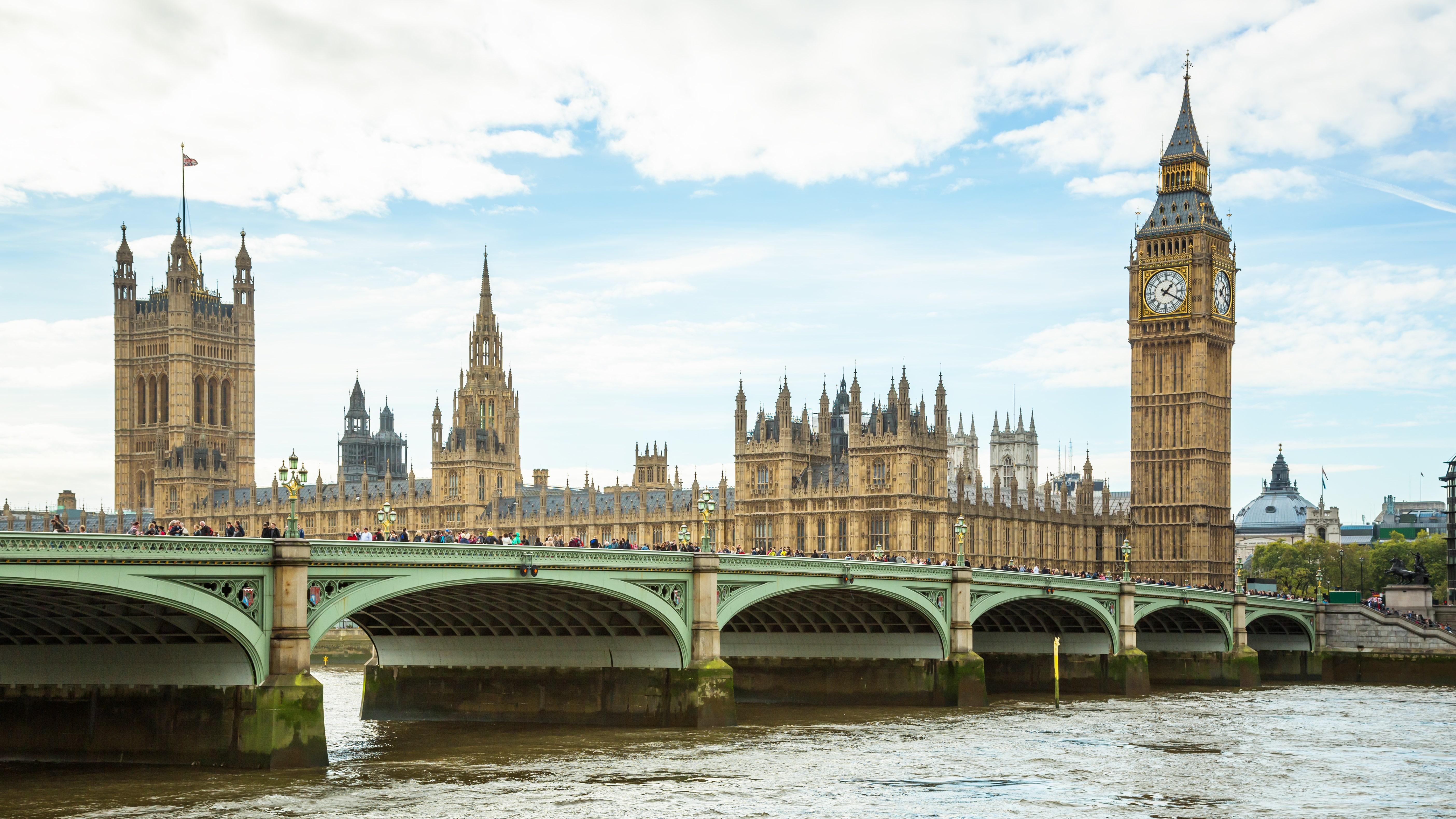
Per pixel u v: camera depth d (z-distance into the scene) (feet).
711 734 352.90
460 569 302.25
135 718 287.89
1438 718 430.20
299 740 273.54
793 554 527.81
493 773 295.48
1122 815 264.52
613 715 369.30
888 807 268.21
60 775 275.18
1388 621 645.10
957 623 440.45
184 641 281.95
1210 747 352.90
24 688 299.79
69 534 241.14
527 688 382.63
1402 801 280.72
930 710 431.84
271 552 272.51
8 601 260.42
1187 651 606.14
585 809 260.21
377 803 260.83
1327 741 368.27
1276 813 268.41
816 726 383.86
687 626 359.87
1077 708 452.76
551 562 319.06
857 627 456.45
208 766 278.26
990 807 270.46
